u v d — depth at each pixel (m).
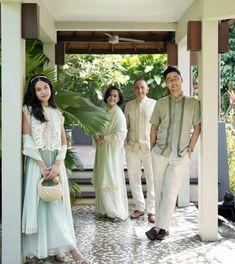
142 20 5.86
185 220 5.28
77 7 5.12
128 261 3.87
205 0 4.18
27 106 3.61
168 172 4.42
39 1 4.51
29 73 4.24
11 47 3.52
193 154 6.48
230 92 8.20
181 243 4.36
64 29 5.91
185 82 6.11
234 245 4.29
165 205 4.46
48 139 3.62
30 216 3.51
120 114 5.34
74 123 4.36
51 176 3.54
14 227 3.58
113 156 5.34
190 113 4.36
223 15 4.12
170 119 4.40
